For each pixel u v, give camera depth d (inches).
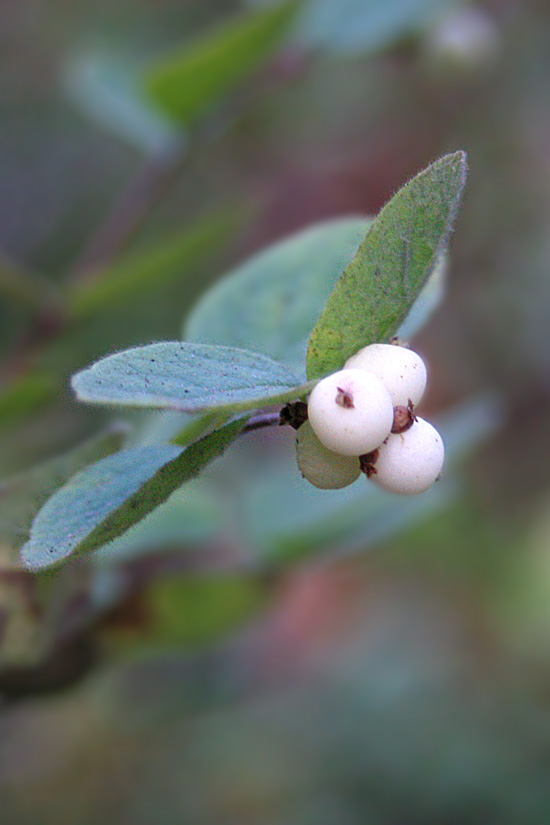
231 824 24.3
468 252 33.8
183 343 9.9
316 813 24.6
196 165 31.8
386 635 29.4
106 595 14.3
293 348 12.0
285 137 32.7
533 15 33.4
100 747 24.6
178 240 18.3
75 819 23.6
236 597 15.7
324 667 27.9
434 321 33.9
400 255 10.2
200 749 25.3
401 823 24.9
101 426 17.6
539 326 33.8
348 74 32.7
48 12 32.2
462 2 24.8
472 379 34.2
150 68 20.8
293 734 26.1
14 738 24.3
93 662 14.6
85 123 32.7
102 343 21.6
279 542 15.8
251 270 12.2
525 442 34.7
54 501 9.9
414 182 10.0
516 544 32.1
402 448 10.3
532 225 33.6
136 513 9.9
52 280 31.9
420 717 26.9
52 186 32.6
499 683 28.8
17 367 19.2
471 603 31.0
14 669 13.1
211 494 16.3
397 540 28.7
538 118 33.6
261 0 24.4
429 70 31.6
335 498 16.0
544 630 30.4
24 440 17.5
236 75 21.3
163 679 25.2
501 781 25.3
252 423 10.3
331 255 12.2
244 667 26.8
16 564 10.2
